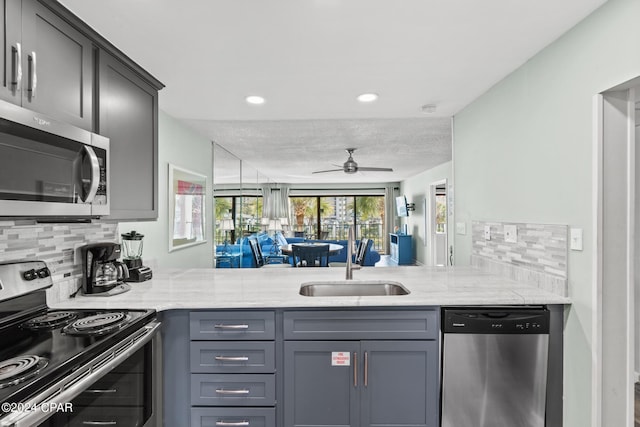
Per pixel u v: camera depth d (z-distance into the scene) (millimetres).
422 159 6105
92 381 1162
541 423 1797
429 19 1645
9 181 1133
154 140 2240
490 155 2557
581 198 1690
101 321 1467
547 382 1823
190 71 2217
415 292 1916
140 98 2084
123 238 2238
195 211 3744
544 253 1959
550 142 1903
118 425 1382
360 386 1778
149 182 2174
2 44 1175
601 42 1559
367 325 1775
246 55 2004
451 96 2717
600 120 1590
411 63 2121
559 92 1830
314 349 1771
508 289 1982
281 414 1786
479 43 1883
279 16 1613
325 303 1741
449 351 1773
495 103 2477
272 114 3189
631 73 1420
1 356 1156
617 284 1604
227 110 3047
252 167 7023
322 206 10906
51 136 1311
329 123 3635
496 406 1785
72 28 1511
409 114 3221
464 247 3023
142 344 1479
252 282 2236
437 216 8531
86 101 1602
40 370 1038
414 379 1784
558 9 1576
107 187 1647
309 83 2438
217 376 1771
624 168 1601
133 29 1716
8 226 1525
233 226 5426
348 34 1779
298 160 6168
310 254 5785
